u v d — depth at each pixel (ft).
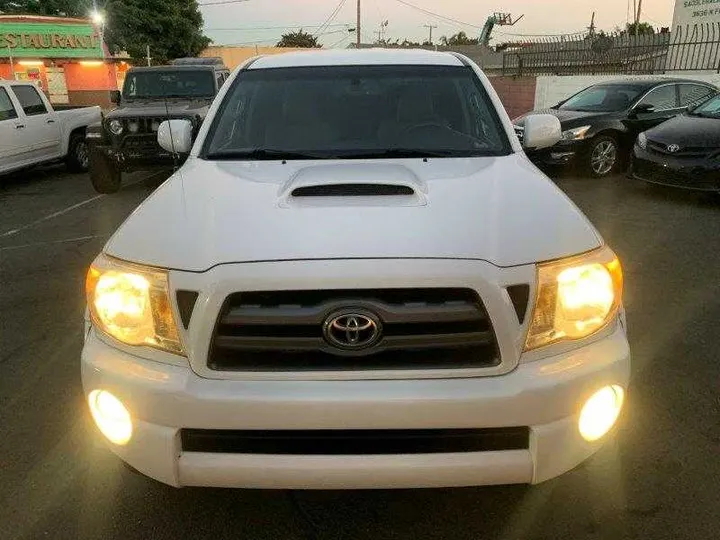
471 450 6.07
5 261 18.43
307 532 7.45
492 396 5.86
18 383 11.00
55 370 11.49
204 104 30.53
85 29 112.37
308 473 5.99
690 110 27.35
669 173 24.06
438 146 9.80
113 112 28.37
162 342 6.18
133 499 8.00
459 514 7.68
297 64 11.35
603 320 6.47
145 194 28.53
